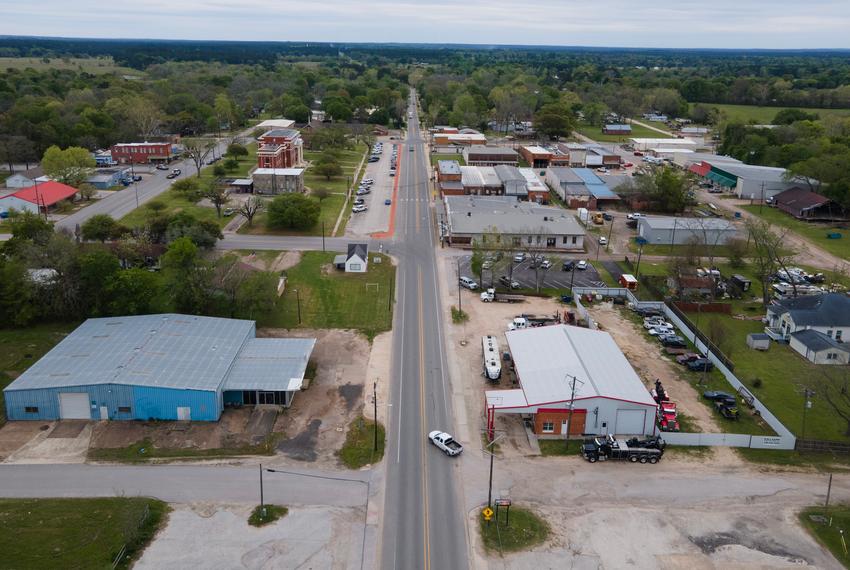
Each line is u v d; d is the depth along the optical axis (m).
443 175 179.38
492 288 105.50
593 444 65.31
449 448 64.44
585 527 55.41
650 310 102.00
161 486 58.75
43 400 67.75
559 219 137.75
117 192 165.50
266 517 54.94
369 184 178.88
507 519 55.78
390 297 103.38
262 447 64.81
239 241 128.88
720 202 172.75
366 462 63.22
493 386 77.88
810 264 126.12
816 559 52.47
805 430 70.94
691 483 61.81
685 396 77.38
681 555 52.50
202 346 77.62
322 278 110.75
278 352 78.56
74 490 57.81
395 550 52.00
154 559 50.00
